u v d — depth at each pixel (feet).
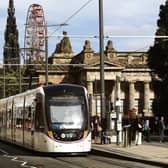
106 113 146.61
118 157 102.89
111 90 382.83
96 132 141.49
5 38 540.52
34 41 362.33
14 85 436.76
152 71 241.35
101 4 128.98
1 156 113.50
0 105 186.09
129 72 387.75
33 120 120.47
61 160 101.19
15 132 147.33
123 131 128.98
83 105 113.09
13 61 476.54
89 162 95.61
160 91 234.38
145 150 112.57
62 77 395.96
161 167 83.71
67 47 414.41
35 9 362.74
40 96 114.73
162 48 230.07
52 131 109.70
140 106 394.73
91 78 374.02
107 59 377.50
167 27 232.73
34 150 118.52
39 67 374.22
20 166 88.07
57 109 111.86
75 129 110.22
